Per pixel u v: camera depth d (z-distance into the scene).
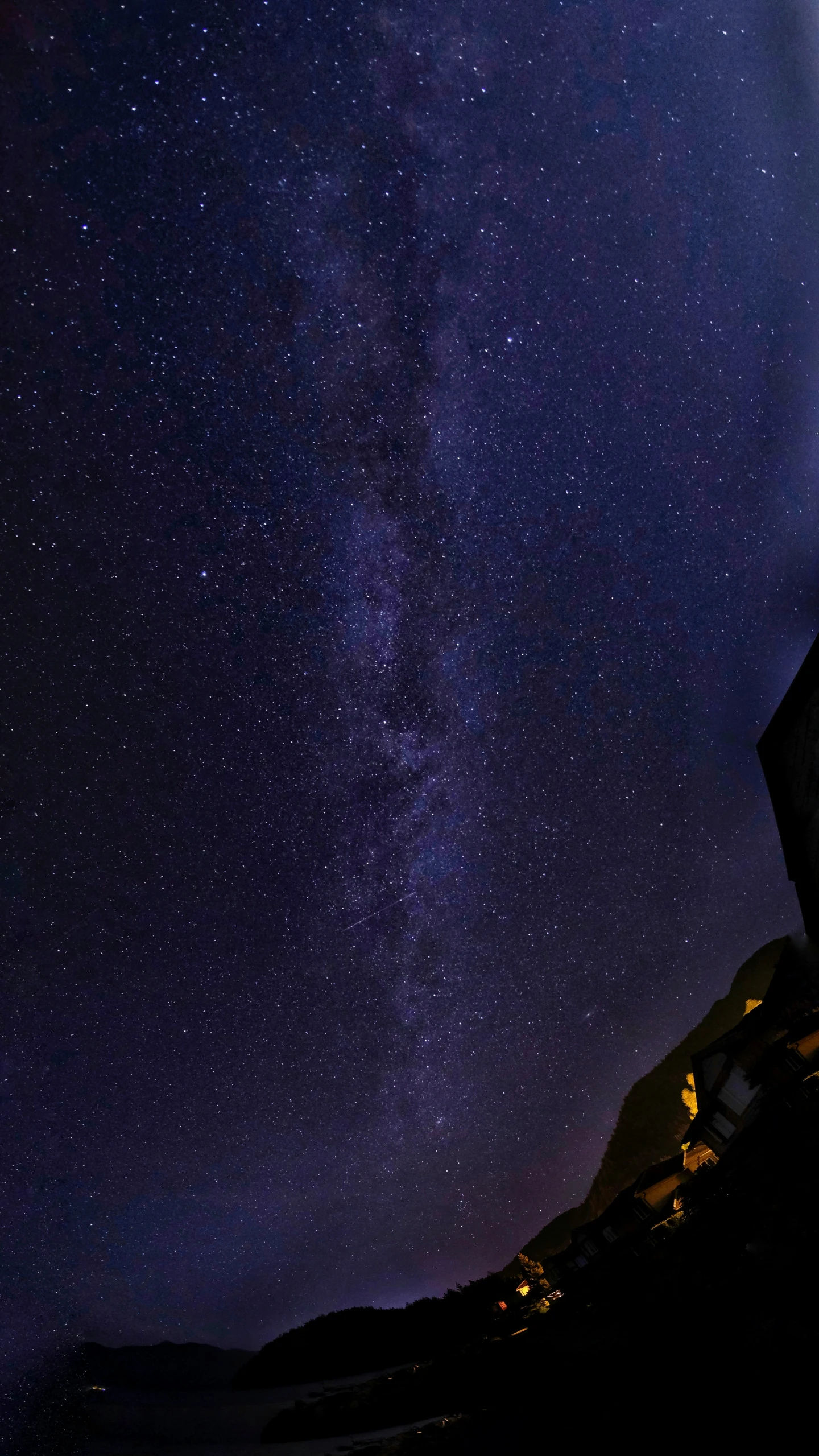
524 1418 11.00
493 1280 59.66
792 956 31.31
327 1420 28.23
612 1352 11.98
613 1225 36.47
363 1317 64.19
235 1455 28.12
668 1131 67.38
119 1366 64.06
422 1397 23.33
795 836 20.20
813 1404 6.73
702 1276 12.47
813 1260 9.98
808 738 18.86
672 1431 7.73
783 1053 27.30
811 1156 14.16
